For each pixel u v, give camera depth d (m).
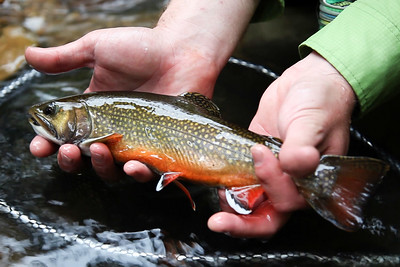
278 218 0.81
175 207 0.86
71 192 0.87
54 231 0.84
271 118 0.86
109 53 0.90
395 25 0.85
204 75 0.95
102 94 0.88
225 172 0.83
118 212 0.86
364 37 0.85
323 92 0.81
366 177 0.77
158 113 0.85
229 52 0.98
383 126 0.96
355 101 0.85
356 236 0.84
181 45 0.94
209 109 0.87
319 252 0.82
